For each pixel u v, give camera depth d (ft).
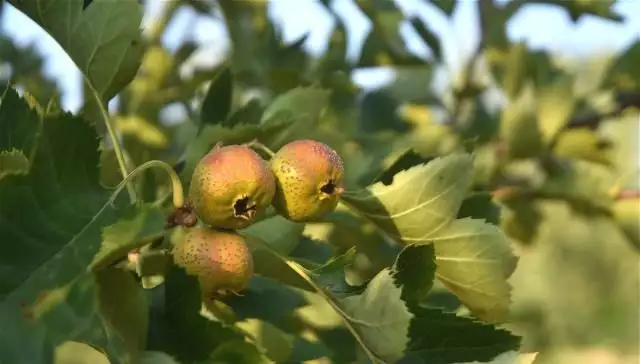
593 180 2.09
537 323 4.57
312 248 1.47
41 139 1.17
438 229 1.35
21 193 1.16
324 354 1.48
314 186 1.27
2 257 1.14
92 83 1.38
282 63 1.97
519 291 5.71
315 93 1.52
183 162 1.42
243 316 1.34
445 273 1.37
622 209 2.06
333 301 1.25
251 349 1.15
